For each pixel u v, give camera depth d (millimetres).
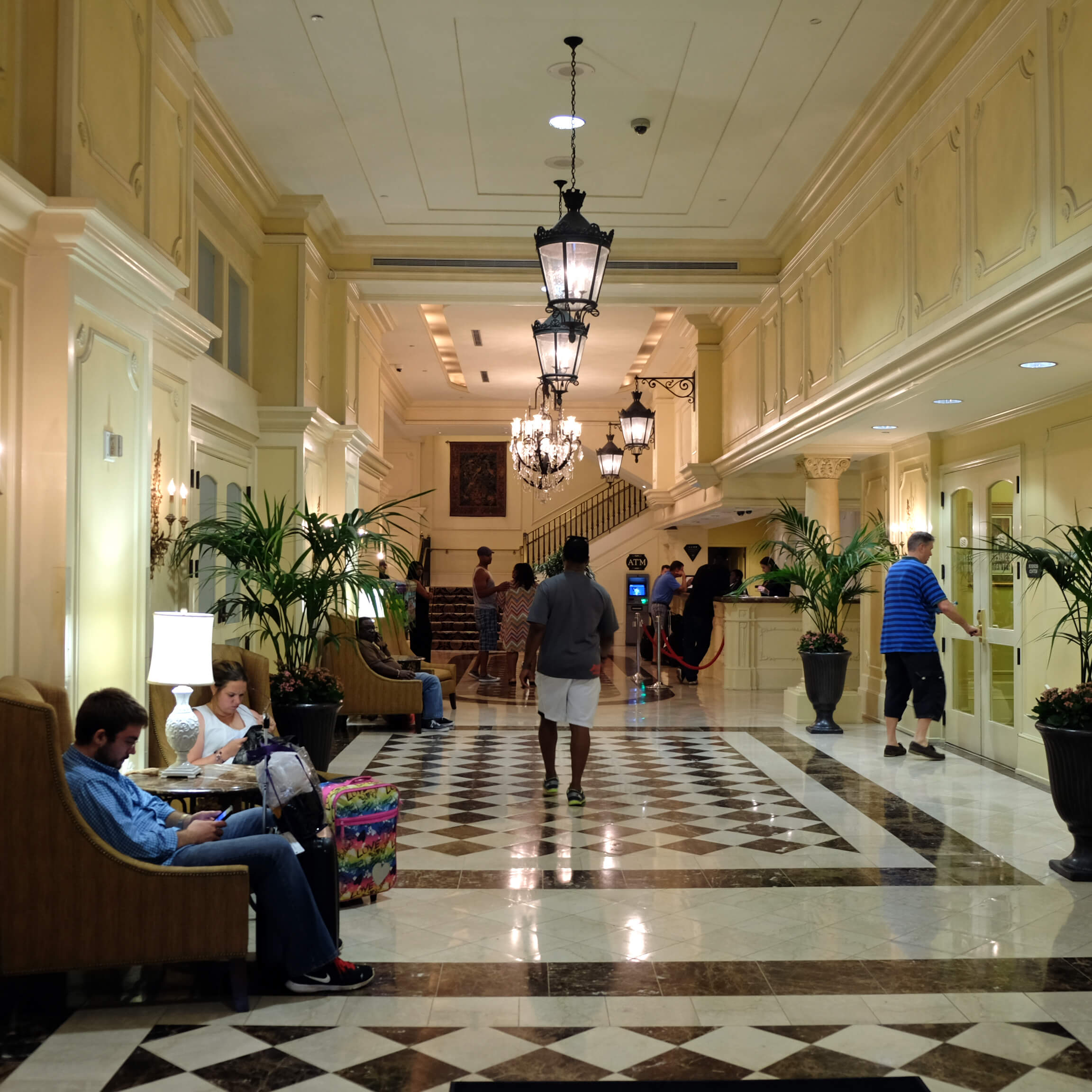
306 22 5852
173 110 5551
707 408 12648
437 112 6973
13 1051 3102
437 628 19828
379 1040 3189
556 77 6477
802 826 5922
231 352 8297
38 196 3908
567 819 6074
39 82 4125
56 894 3256
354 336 10445
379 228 9367
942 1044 3178
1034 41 4848
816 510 10328
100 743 3467
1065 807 4953
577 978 3693
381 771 7523
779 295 9711
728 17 5754
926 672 8086
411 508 22188
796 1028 3289
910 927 4246
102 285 4445
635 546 20516
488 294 10188
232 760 4562
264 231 8680
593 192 8461
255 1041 3178
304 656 8305
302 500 8617
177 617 4473
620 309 12156
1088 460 6598
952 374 6086
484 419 19531
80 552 4234
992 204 5340
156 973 3760
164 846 3479
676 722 10172
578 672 6418
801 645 9523
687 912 4422
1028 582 7406
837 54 6172
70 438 4094
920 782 7199
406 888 4738
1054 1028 3301
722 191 8398
